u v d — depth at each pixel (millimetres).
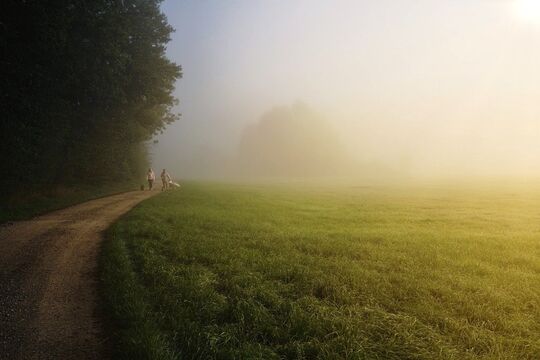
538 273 10711
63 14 22500
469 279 9633
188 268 9859
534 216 24000
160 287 8219
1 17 19266
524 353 5910
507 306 7820
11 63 20797
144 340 5676
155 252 11727
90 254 11523
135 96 40781
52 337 6098
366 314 7215
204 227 16922
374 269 10531
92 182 39938
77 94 31234
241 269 9938
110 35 30094
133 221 17391
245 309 7125
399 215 24125
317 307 7367
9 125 21969
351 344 5805
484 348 6016
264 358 5480
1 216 17625
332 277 9297
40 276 9227
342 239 14828
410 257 11898
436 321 6992
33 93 24094
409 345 5957
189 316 6883
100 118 38812
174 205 26047
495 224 20422
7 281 8781
